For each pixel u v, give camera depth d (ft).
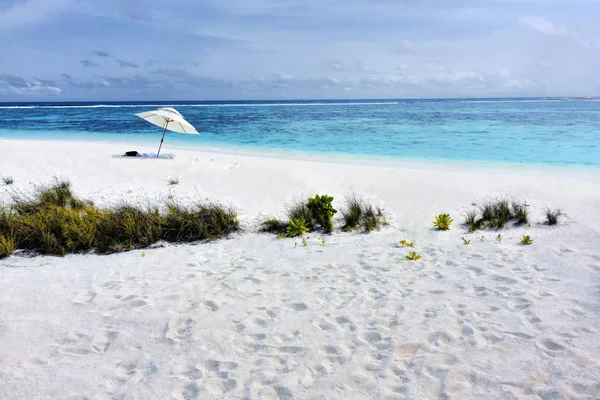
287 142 74.08
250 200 33.22
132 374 12.49
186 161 48.03
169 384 11.96
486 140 75.36
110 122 125.29
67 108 254.27
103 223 25.34
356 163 51.39
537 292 16.83
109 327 15.06
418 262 20.86
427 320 15.02
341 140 77.00
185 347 13.80
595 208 28.63
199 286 18.47
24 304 16.69
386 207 30.89
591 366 11.87
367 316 15.56
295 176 40.37
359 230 26.58
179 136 84.07
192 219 26.76
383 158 55.62
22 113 186.19
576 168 47.32
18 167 44.50
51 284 18.74
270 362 12.91
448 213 29.22
